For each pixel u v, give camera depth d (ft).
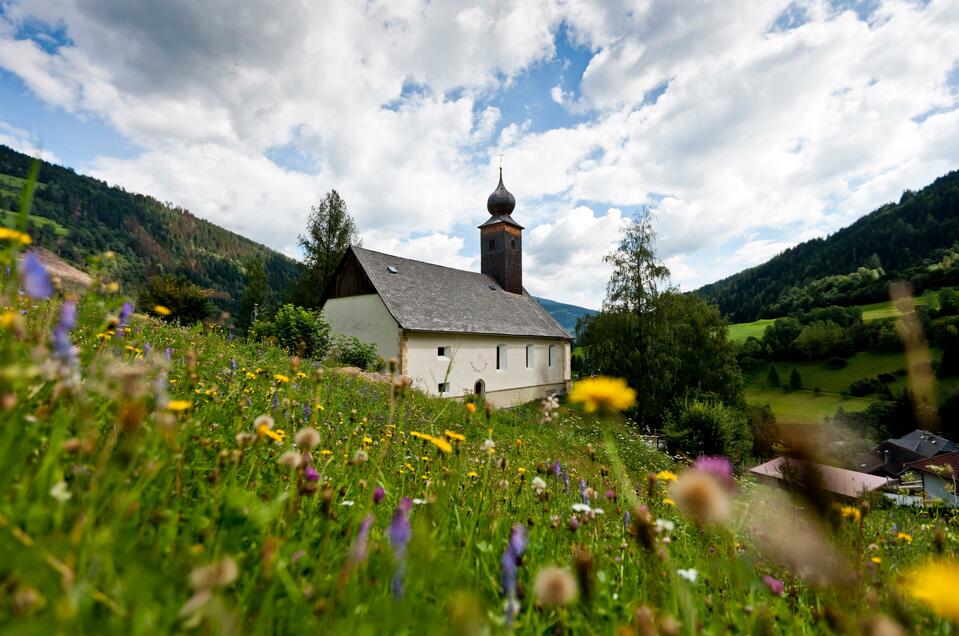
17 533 2.98
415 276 99.60
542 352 119.55
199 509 4.50
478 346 95.96
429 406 33.86
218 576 2.88
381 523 6.26
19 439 4.37
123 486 4.30
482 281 123.44
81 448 4.01
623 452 43.01
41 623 2.54
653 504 9.66
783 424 3.08
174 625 3.27
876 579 6.43
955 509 13.26
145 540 4.16
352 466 8.68
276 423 9.93
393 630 3.67
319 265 122.01
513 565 3.86
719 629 4.78
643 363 85.10
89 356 5.85
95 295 6.33
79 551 3.13
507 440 24.02
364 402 25.64
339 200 124.77
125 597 3.06
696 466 3.42
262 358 28.19
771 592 5.74
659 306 86.58
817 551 3.22
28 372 3.51
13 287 3.83
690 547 7.94
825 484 2.97
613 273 90.02
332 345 70.95
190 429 5.69
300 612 3.83
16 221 3.79
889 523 13.43
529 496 9.23
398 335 79.97
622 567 6.34
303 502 5.97
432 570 4.36
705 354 90.43
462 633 3.41
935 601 2.85
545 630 5.09
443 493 7.47
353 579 4.26
